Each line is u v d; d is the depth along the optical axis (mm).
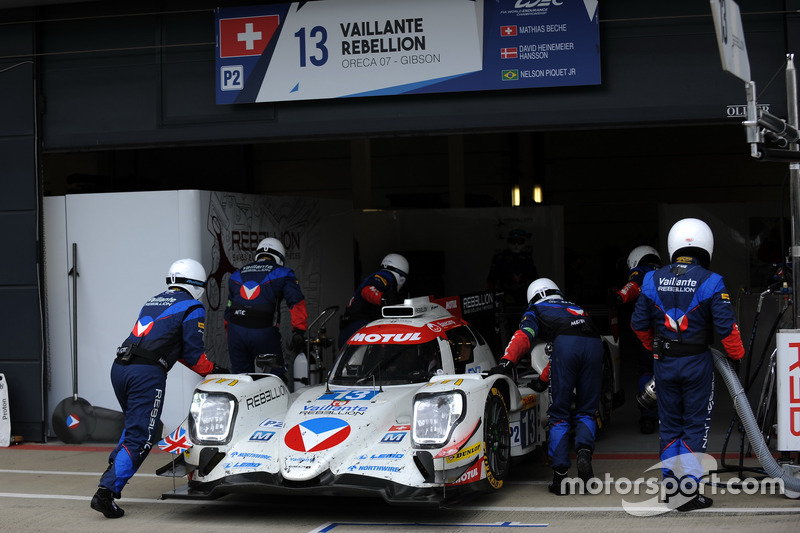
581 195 15695
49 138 8289
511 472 6543
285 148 15648
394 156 15812
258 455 5262
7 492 6301
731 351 5273
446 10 7441
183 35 8023
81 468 7094
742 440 5855
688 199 15375
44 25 8312
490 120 7441
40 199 8242
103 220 8102
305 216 9641
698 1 7145
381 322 6387
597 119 7277
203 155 15078
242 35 7812
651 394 5777
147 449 5656
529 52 7312
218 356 8172
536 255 12664
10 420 8125
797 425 5375
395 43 7535
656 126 7230
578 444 5816
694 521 5047
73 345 8117
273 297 7598
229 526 5262
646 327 5527
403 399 5613
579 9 7223
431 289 12969
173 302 5840
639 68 7219
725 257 11727
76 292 8148
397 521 5273
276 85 7750
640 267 7742
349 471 4980
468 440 5082
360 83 7602
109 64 8180
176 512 5672
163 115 8062
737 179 15211
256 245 8773
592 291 15586
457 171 15391
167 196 7934
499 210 12836
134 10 8117
